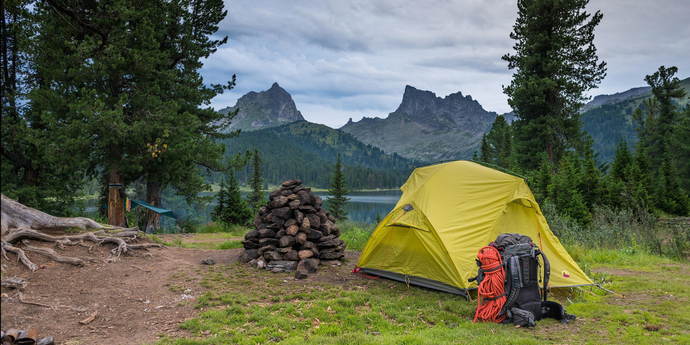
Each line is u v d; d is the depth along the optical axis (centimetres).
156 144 1527
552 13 2803
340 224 1911
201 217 3706
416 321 562
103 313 539
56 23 1348
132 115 1675
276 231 935
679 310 574
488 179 809
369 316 575
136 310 564
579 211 1684
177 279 734
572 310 595
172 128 1645
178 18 2077
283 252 896
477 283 624
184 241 1605
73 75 1416
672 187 2314
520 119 3180
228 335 482
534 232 785
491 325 534
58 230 788
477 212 771
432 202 798
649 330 502
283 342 456
